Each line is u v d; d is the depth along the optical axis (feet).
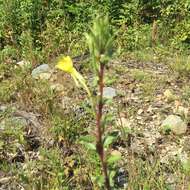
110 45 1.60
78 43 6.26
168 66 5.80
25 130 3.91
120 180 3.27
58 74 5.10
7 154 3.57
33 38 6.42
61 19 6.77
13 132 3.78
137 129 4.13
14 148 3.61
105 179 1.87
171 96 4.77
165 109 4.53
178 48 6.63
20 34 6.66
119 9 6.96
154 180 3.09
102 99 1.71
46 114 4.20
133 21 6.93
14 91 4.73
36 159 3.58
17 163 3.51
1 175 3.35
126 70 5.44
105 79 1.69
